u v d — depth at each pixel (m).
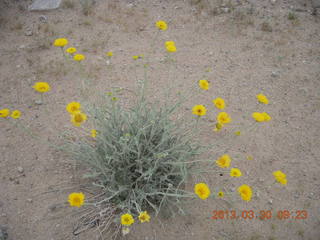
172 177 3.03
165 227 2.82
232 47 5.13
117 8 5.90
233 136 3.76
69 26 5.39
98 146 2.97
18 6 5.80
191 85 4.37
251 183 3.29
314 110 4.12
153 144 2.99
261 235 2.87
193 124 3.58
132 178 2.96
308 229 2.94
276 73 4.65
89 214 2.84
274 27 5.56
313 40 5.29
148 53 4.91
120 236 2.72
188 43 5.17
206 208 3.01
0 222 2.75
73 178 3.15
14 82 4.24
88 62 4.65
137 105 3.15
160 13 5.85
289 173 3.41
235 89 4.38
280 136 3.80
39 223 2.77
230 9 5.93
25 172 3.18
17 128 3.62
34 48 4.87
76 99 4.04
